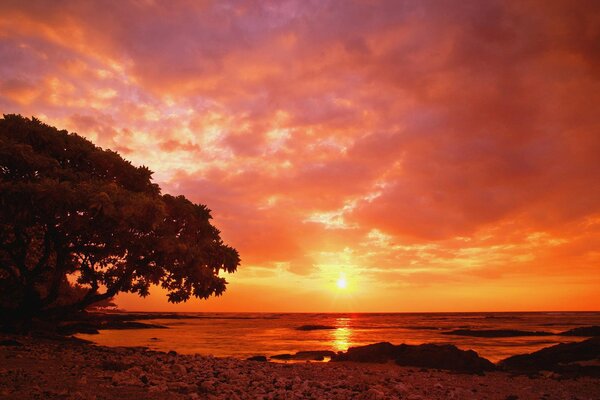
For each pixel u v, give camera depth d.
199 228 23.58
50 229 19.33
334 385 12.45
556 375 17.53
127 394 9.14
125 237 19.14
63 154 21.20
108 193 17.84
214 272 23.39
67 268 21.86
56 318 21.80
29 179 18.42
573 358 21.80
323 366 18.12
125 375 11.31
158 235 21.09
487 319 119.12
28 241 21.48
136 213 17.77
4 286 21.53
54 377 10.50
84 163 21.62
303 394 10.73
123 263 22.03
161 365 14.12
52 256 24.70
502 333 49.75
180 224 23.30
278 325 78.75
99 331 48.41
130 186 22.53
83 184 17.83
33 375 10.52
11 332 21.38
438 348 20.92
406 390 12.01
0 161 17.91
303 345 35.34
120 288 22.92
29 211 16.81
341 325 78.25
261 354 27.16
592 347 22.56
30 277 21.14
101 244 20.95
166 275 22.73
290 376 14.18
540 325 77.31
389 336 48.00
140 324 59.94
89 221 17.72
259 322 96.31
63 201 16.64
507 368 20.69
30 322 22.55
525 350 32.38
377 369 18.28
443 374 17.11
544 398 11.95
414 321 105.00
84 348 18.52
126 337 39.91
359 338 44.34
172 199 23.09
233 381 12.03
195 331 54.81
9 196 16.25
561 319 115.38
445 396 11.70
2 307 21.19
